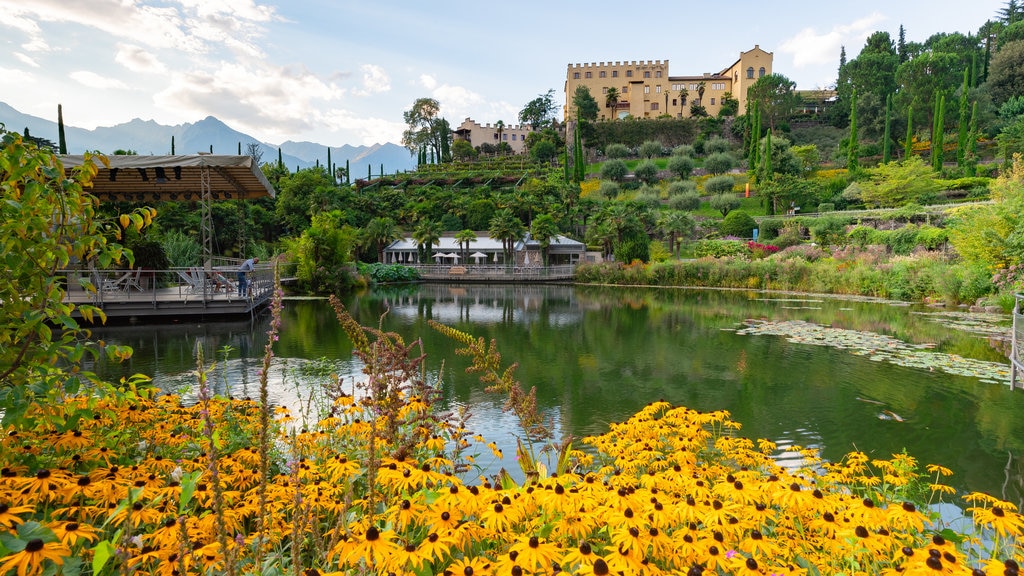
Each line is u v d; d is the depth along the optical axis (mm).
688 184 66312
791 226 46906
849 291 28891
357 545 1805
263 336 13742
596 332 16250
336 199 53188
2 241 2359
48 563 1687
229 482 2873
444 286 36656
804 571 2377
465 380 9883
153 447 3662
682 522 2570
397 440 2869
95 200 2928
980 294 21500
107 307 14797
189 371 9688
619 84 100125
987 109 68375
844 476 4441
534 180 67938
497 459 5938
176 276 21000
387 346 3295
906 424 7727
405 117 104125
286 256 31891
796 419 7961
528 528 2445
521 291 32719
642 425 4707
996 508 2898
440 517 2105
